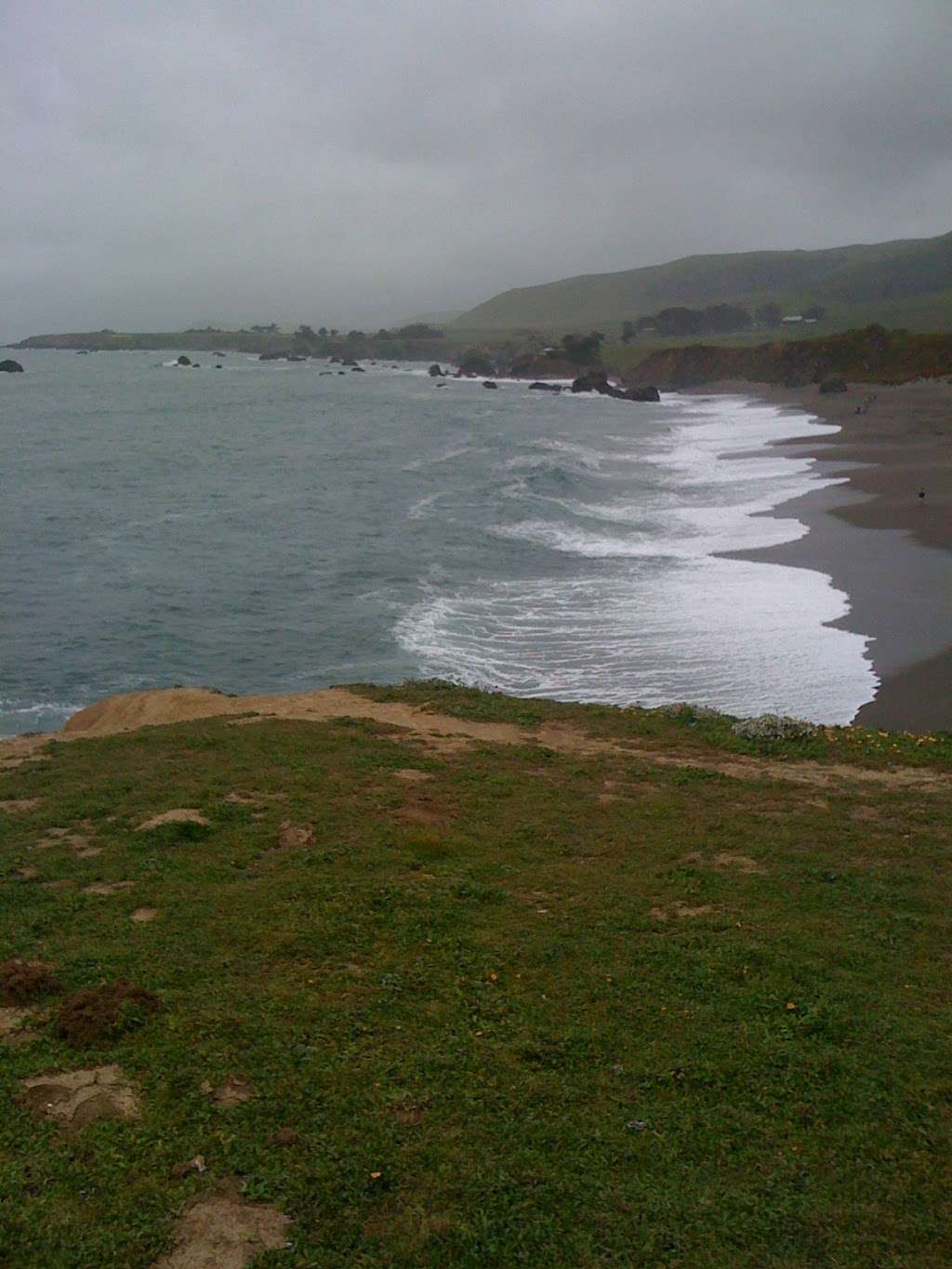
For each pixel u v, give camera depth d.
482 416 97.44
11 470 59.12
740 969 8.03
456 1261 5.00
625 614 27.59
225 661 25.83
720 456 63.41
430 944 8.29
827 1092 6.46
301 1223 5.16
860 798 12.66
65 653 26.53
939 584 28.78
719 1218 5.35
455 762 13.88
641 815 11.85
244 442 76.12
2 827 10.94
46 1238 4.96
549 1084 6.43
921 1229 5.33
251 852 10.22
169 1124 5.84
